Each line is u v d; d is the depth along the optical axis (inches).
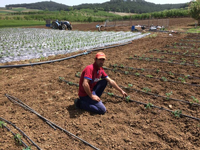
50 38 584.4
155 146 121.2
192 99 179.6
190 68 268.7
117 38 569.6
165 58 323.6
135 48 422.9
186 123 144.6
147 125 142.8
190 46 414.6
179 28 802.2
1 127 137.5
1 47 430.0
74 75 250.2
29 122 147.2
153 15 1657.2
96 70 150.3
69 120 149.3
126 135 131.6
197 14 855.1
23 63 304.3
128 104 173.8
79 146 121.8
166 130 136.0
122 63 303.1
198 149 117.6
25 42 508.7
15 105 173.3
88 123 144.7
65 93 197.3
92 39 552.7
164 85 214.4
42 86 214.8
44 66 295.7
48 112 161.0
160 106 169.5
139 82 224.4
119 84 218.5
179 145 121.3
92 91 161.3
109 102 177.8
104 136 130.6
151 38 557.9
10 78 243.8
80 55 362.9
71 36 633.0
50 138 129.0
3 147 118.2
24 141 124.6
